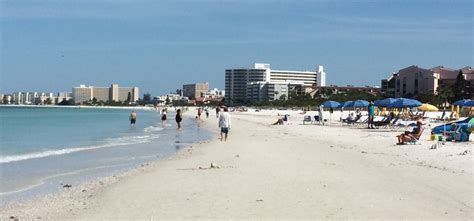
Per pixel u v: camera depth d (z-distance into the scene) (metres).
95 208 11.20
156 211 10.60
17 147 29.55
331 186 13.25
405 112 63.97
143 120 89.38
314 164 18.38
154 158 23.36
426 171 15.95
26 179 16.77
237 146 27.81
